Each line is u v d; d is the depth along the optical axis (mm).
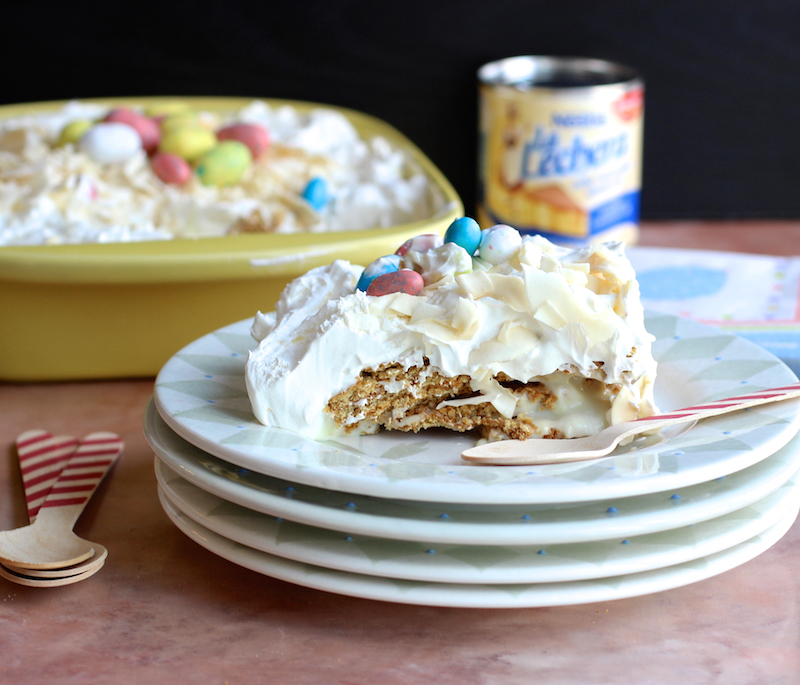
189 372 667
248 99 1145
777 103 1191
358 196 934
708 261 889
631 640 588
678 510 573
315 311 661
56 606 608
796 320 793
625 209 1010
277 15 1138
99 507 669
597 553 577
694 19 1152
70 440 721
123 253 758
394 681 571
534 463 602
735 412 625
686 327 713
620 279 648
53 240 847
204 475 596
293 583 610
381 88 1174
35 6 1104
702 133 1206
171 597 613
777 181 1228
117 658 583
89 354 784
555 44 1158
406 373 646
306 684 570
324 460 586
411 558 576
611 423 646
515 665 578
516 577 568
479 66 1162
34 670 578
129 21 1125
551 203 991
